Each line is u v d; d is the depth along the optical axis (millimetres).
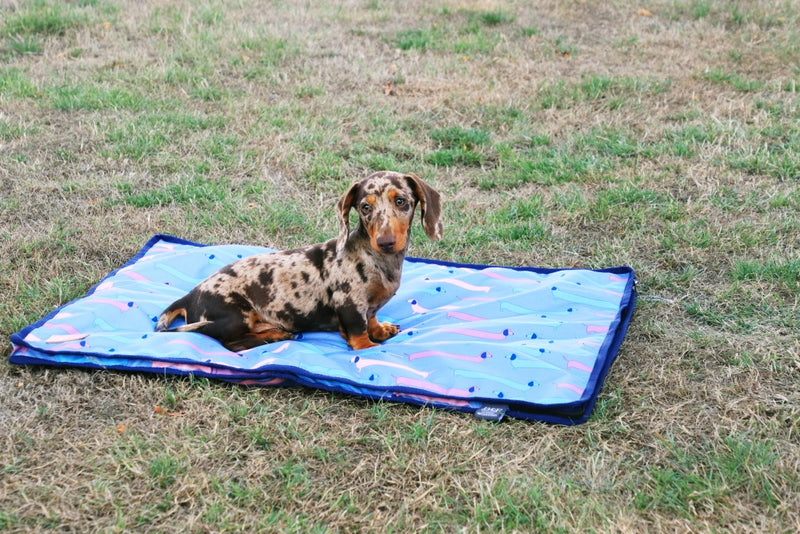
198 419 1445
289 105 2648
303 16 3631
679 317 1696
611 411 1456
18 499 1308
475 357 1531
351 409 1471
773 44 3105
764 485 1307
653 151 2312
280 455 1386
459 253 1954
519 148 2426
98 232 1979
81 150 2346
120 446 1392
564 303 1702
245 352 1562
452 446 1397
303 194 2182
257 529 1273
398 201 1511
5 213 2039
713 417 1438
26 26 3314
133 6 3676
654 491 1316
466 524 1281
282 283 1594
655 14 3635
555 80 2836
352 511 1300
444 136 2467
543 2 3846
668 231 1971
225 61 3025
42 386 1506
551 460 1374
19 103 2582
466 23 3541
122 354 1529
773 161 2203
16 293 1751
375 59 3113
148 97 2676
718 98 2617
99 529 1270
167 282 1780
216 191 2166
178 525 1280
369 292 1566
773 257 1827
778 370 1528
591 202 2096
